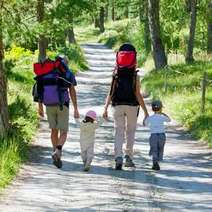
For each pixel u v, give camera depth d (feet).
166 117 71.41
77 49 315.78
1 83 76.38
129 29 410.72
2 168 62.13
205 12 236.22
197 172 71.00
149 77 189.88
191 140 96.99
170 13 277.23
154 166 70.95
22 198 55.72
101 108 139.64
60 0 127.34
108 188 60.85
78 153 80.79
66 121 70.28
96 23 610.65
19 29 86.02
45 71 69.56
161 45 209.77
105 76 241.14
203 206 54.54
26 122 96.94
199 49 281.95
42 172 67.41
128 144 71.51
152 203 55.26
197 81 157.48
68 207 53.01
